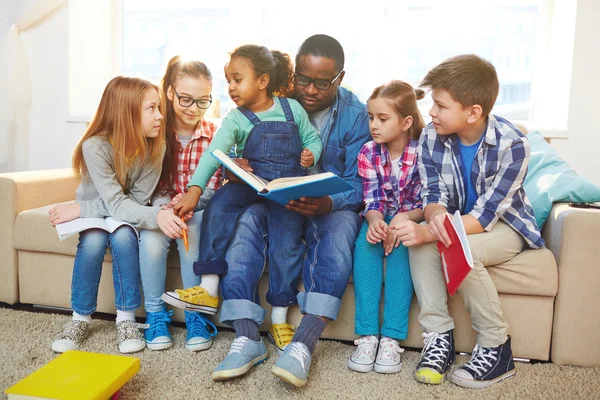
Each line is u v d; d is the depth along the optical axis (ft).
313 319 4.38
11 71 8.19
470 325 4.68
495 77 4.41
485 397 3.96
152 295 4.87
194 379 4.14
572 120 7.28
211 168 5.00
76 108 8.54
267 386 4.06
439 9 7.94
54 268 5.50
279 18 8.27
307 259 4.79
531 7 7.79
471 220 4.46
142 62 8.87
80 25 8.46
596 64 7.16
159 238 4.85
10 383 3.98
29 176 5.79
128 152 4.84
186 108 5.39
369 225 4.72
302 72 5.48
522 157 4.44
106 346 4.73
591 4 7.09
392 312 4.58
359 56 8.08
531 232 4.56
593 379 4.27
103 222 4.86
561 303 4.50
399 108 4.85
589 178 7.35
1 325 5.12
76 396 3.14
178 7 8.63
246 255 4.75
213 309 4.76
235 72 5.13
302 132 5.37
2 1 8.19
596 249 4.39
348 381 4.18
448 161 4.71
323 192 4.32
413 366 4.52
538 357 4.62
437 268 4.44
